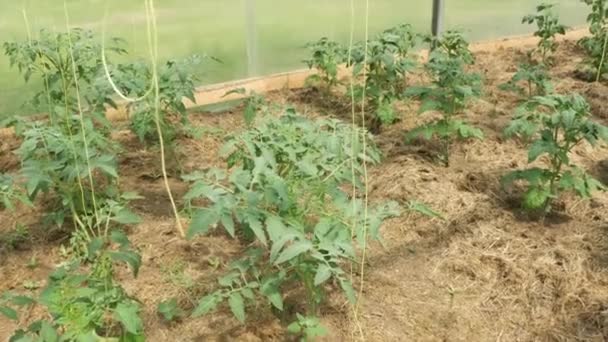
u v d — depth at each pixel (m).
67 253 2.71
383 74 3.83
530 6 5.75
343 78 4.70
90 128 2.74
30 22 3.95
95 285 2.03
